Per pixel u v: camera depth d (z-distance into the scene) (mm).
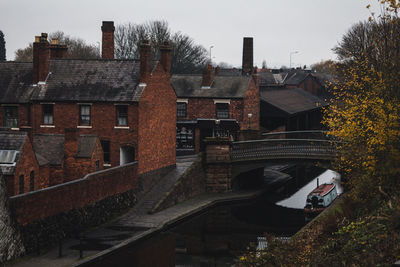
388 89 24391
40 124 43438
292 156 45594
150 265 29578
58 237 30672
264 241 34781
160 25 92875
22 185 32406
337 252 18969
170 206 41344
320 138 63125
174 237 35875
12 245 26656
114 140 41906
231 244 34312
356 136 24781
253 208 44625
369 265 16469
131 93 41688
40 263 26812
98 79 43531
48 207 29734
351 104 25453
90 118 42469
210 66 59438
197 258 31375
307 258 19875
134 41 92625
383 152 23031
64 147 38188
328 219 24484
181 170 48500
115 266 28891
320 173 63469
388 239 17312
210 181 47469
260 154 46719
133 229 34469
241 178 50375
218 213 42594
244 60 68625
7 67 46375
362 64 27562
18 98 43844
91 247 30047
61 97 42656
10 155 31625
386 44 26766
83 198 33438
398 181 22719
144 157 42438
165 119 46781
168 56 46750
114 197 37594
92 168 38125
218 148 47125
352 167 26688
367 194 24188
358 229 19734
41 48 43812
